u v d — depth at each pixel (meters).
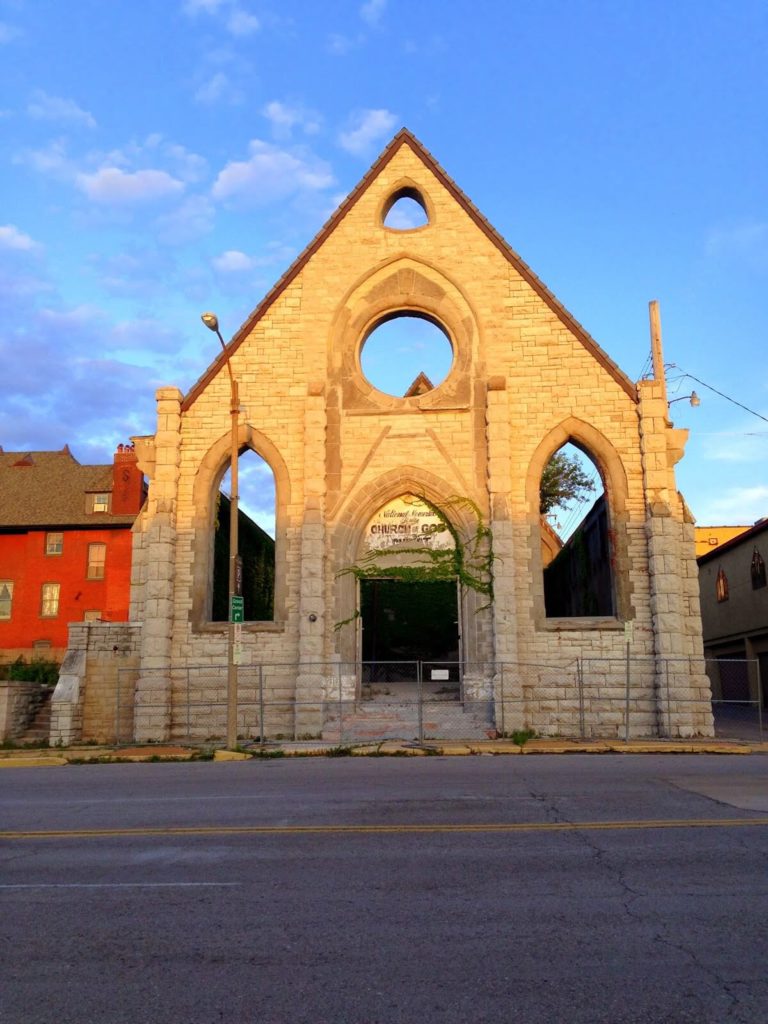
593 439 23.02
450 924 6.29
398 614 29.45
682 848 8.61
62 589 48.47
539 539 22.56
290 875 7.77
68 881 7.70
